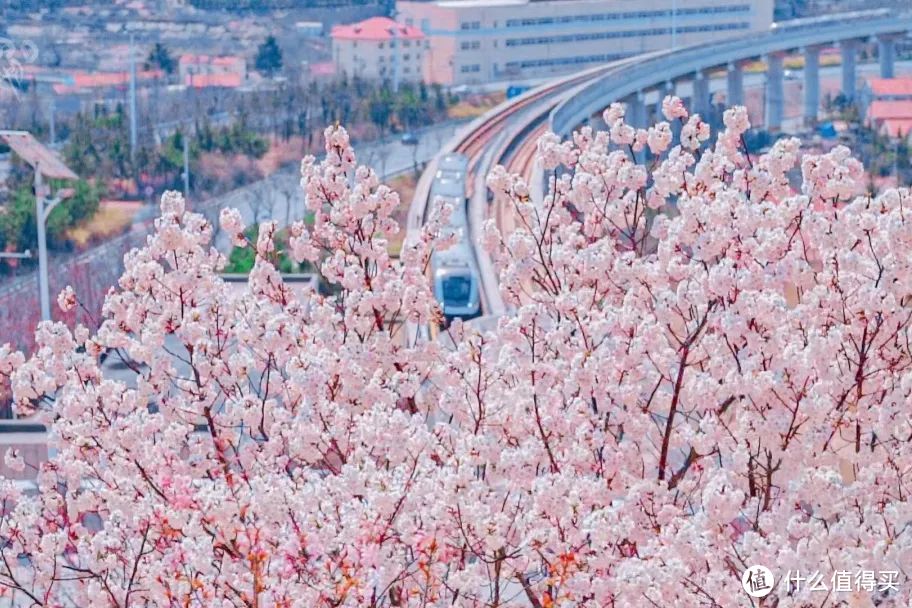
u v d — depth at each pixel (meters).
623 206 35.72
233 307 34.00
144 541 29.14
